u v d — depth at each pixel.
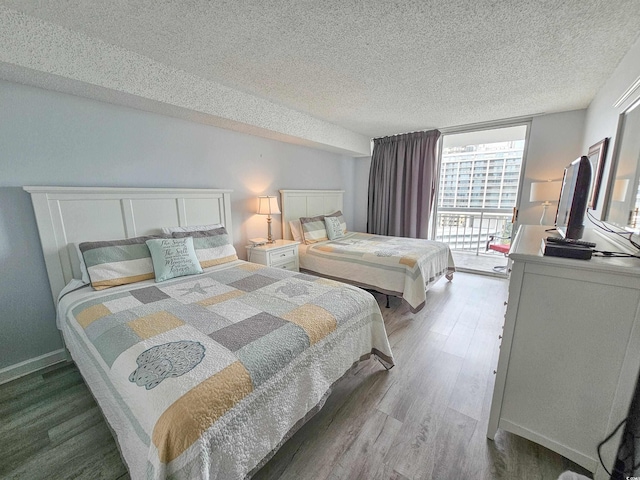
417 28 1.61
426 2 1.39
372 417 1.55
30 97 1.81
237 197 3.18
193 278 2.13
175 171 2.60
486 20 1.54
